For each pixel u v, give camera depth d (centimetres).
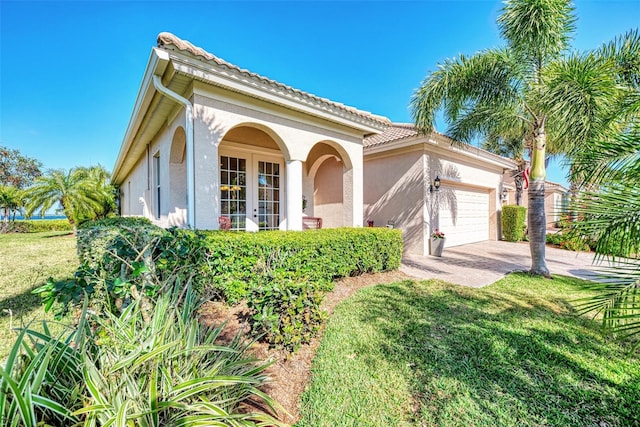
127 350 213
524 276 751
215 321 412
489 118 787
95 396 179
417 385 300
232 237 492
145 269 268
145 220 859
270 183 1064
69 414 168
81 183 1828
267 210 1053
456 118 848
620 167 295
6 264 827
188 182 576
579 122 558
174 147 735
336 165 1206
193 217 574
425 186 1064
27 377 163
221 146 931
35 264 824
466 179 1309
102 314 289
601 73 553
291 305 353
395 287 632
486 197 1547
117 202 2656
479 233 1488
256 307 355
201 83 584
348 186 924
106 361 207
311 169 1174
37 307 491
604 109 522
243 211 985
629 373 320
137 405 185
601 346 378
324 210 1257
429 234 1087
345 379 308
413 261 955
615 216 248
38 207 1734
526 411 264
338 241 634
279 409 248
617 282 251
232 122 635
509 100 722
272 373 316
